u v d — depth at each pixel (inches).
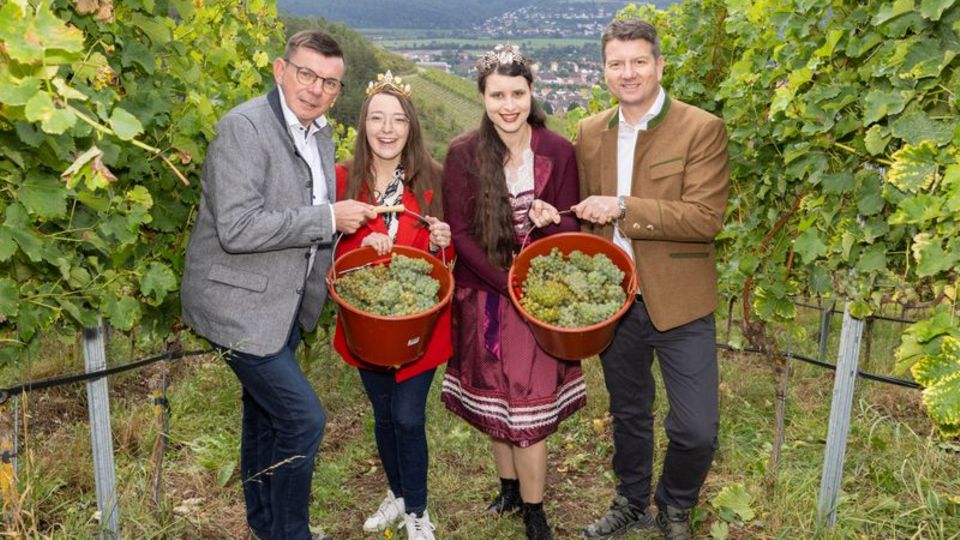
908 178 88.6
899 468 138.2
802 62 111.7
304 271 106.2
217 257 103.1
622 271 110.7
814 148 110.1
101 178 66.3
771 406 182.1
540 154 114.3
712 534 125.3
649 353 119.0
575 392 122.0
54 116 60.0
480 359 116.8
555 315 106.0
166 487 141.9
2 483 95.4
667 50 174.1
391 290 105.3
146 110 99.1
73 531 111.0
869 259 105.2
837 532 118.6
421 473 119.1
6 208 80.7
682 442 113.1
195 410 176.7
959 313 89.7
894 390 187.3
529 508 121.2
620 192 115.0
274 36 195.2
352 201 103.6
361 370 120.9
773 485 137.7
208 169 102.3
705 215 107.0
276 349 103.4
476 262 113.7
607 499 143.6
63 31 59.9
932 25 89.4
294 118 104.1
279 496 109.0
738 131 127.9
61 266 86.1
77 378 101.0
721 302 165.3
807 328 252.8
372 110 111.2
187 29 129.3
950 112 91.4
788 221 126.3
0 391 92.7
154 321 117.4
